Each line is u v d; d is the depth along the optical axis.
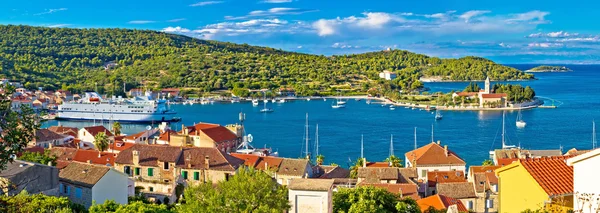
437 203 90.81
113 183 85.50
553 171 49.25
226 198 58.06
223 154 118.88
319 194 56.31
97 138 158.38
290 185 57.81
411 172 125.50
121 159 119.00
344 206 67.81
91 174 84.12
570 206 46.44
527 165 49.97
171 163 115.88
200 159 117.12
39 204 64.00
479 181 113.94
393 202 70.56
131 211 65.50
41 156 109.00
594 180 39.59
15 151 38.69
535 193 48.16
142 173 116.88
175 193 101.25
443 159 148.75
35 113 46.34
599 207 36.94
